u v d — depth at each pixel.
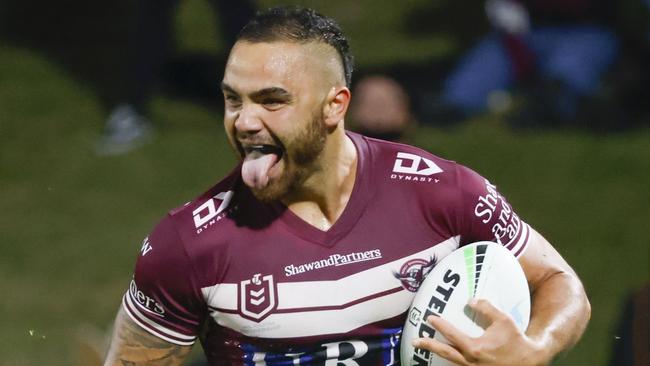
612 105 21.12
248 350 7.57
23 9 26.58
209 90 22.95
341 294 7.41
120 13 26.30
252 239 7.39
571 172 19.44
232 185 7.52
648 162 19.62
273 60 7.01
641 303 9.94
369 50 24.91
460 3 26.75
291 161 7.20
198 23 25.58
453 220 7.59
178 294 7.49
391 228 7.50
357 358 7.55
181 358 7.81
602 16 21.17
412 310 7.46
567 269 7.94
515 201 18.72
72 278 17.55
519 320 7.36
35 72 23.92
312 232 7.41
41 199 19.77
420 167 7.65
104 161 20.77
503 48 21.39
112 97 23.03
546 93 21.14
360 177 7.53
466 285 7.39
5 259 18.11
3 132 21.86
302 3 27.22
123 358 7.80
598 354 15.06
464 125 21.25
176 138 21.25
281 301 7.38
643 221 18.05
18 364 15.26
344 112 7.33
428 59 24.22
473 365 7.00
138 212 19.17
